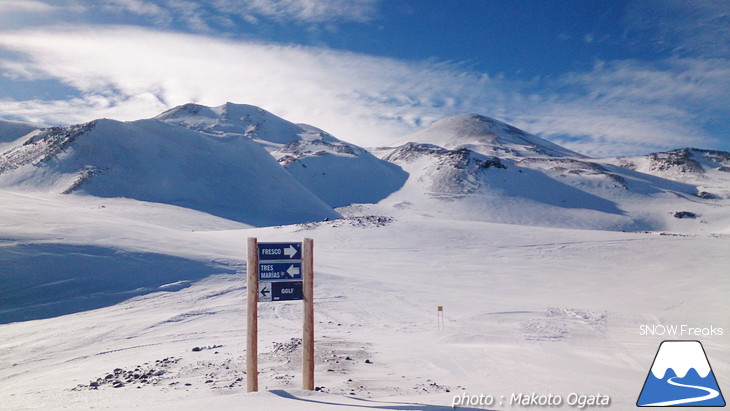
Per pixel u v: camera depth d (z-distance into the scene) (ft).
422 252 137.80
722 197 391.65
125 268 98.78
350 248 142.72
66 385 37.42
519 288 100.17
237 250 123.85
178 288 92.63
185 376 36.55
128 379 36.52
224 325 69.00
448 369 40.19
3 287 85.40
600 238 152.87
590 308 79.51
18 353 56.90
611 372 41.09
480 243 147.23
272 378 34.35
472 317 73.26
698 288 96.43
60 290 87.10
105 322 71.26
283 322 71.87
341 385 31.94
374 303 85.40
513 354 48.24
